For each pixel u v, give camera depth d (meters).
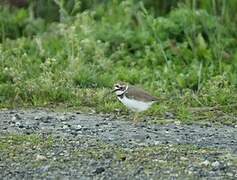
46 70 17.19
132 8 21.19
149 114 15.85
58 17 22.12
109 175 11.91
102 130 14.53
